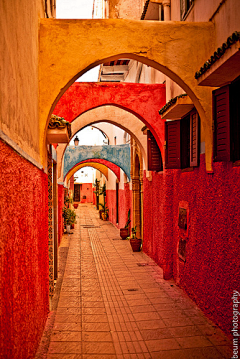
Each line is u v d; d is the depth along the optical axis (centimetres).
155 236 1098
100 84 966
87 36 564
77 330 566
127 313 645
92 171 4853
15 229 285
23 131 344
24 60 363
